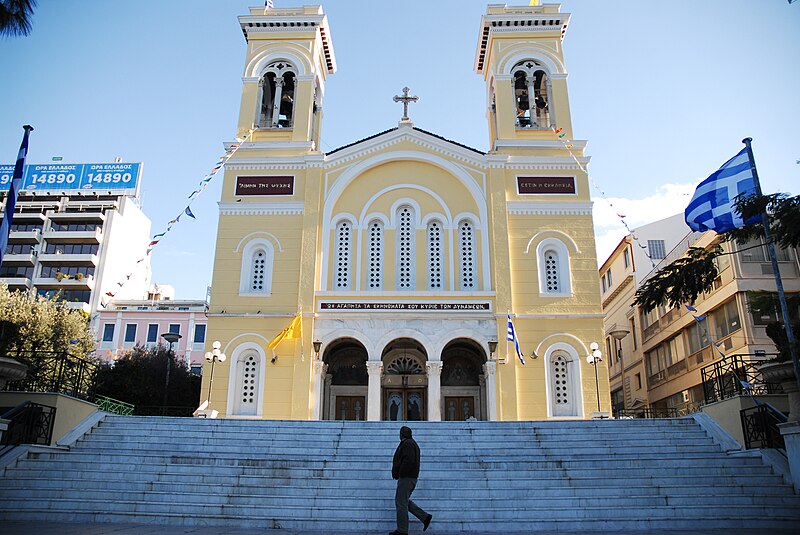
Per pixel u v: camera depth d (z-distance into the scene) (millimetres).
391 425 19047
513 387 26891
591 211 29797
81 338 36594
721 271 30938
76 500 13586
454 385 29734
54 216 61719
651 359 40094
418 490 14117
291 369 27406
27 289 58312
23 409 16344
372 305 28125
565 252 29188
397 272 29406
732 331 30188
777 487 14289
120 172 66625
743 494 14195
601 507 13547
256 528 12461
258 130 31641
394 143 31062
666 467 15484
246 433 18625
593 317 28094
